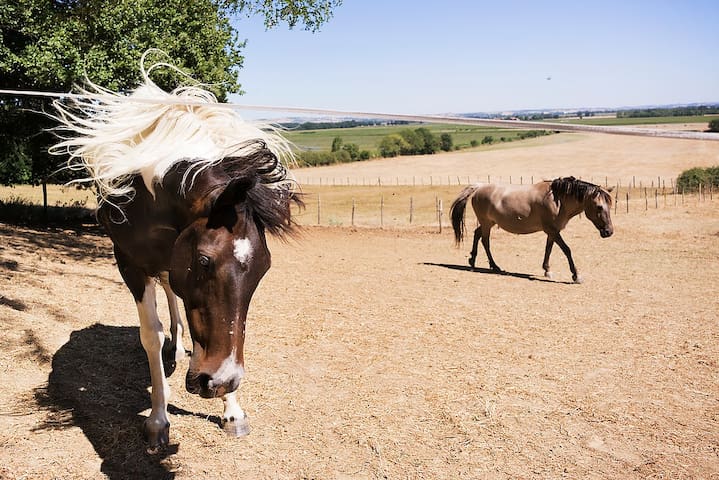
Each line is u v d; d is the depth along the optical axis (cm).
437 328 732
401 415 473
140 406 468
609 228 1085
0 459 372
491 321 771
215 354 269
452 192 4097
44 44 1150
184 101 282
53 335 613
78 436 411
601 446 424
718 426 457
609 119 10469
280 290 949
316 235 1883
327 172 5991
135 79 1133
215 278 270
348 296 916
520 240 1752
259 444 417
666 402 504
